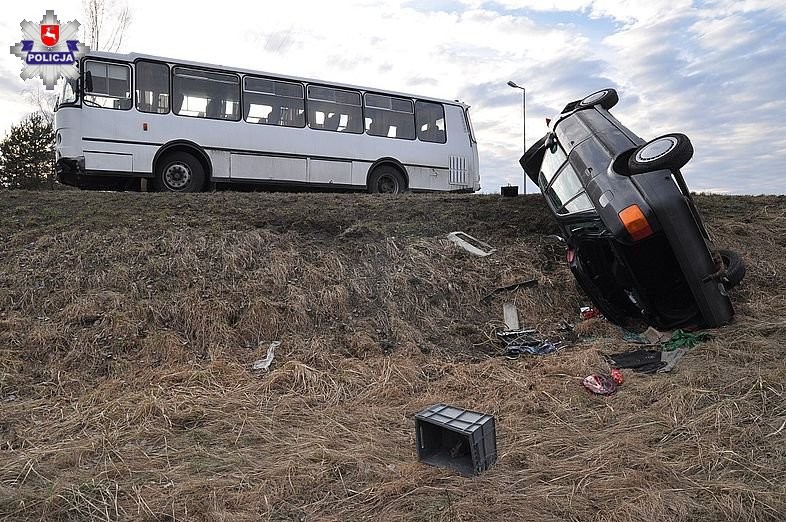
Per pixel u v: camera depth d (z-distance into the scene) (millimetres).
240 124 11891
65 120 10250
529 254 8398
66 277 6484
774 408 4188
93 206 8461
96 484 3439
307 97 12836
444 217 9320
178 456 3883
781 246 8695
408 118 14367
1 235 7320
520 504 3176
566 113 8031
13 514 3131
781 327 5910
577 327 6941
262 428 4367
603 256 6883
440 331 6664
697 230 5801
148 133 10852
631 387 5020
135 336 5758
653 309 6516
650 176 5805
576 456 3828
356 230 8422
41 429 4328
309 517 3162
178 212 8461
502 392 5086
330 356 5867
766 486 3299
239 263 7137
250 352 5867
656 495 3193
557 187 7383
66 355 5457
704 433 3959
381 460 3826
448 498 3258
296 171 12586
